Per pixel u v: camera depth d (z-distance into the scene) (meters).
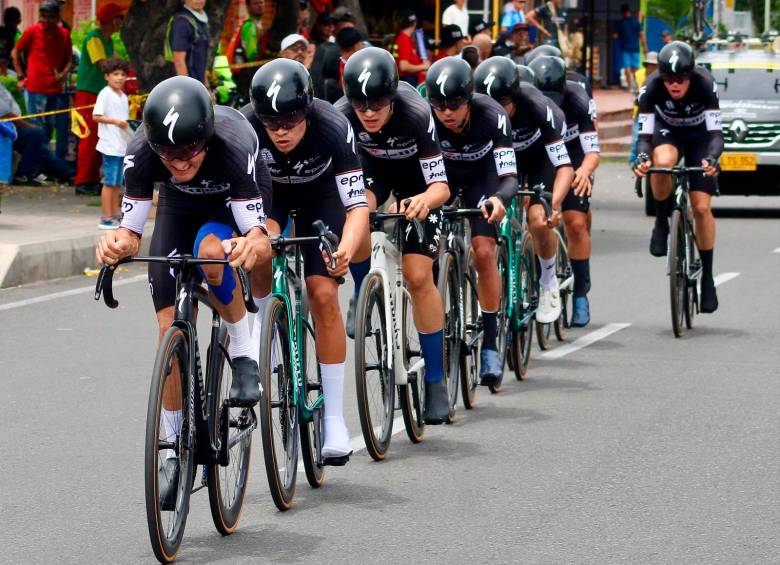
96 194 41.38
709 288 26.39
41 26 43.34
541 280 22.88
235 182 13.11
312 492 15.20
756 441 17.42
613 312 27.81
